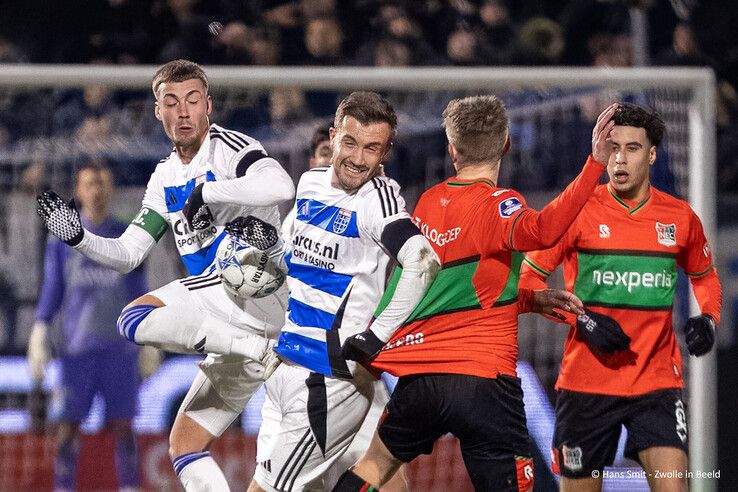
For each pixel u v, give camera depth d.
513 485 15.55
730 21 37.28
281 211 24.53
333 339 16.00
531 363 24.81
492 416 15.37
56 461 25.06
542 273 17.88
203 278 17.12
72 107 25.80
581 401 17.77
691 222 17.77
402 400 15.74
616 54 34.97
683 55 35.28
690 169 24.27
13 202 25.36
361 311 16.03
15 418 25.05
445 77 23.88
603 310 17.61
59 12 35.06
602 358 17.58
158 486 25.16
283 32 34.34
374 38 34.50
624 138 17.47
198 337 16.31
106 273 25.14
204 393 17.77
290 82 23.72
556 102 25.28
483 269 15.36
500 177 25.33
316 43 33.81
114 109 25.94
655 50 36.09
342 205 15.73
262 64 33.53
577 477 18.06
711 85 24.02
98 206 25.41
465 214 15.42
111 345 25.11
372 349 14.95
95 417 25.16
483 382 15.34
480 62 34.28
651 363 17.50
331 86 23.88
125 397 25.16
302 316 16.25
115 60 34.88
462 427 15.44
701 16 37.47
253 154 16.22
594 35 35.41
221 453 24.66
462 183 15.80
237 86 23.70
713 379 23.56
